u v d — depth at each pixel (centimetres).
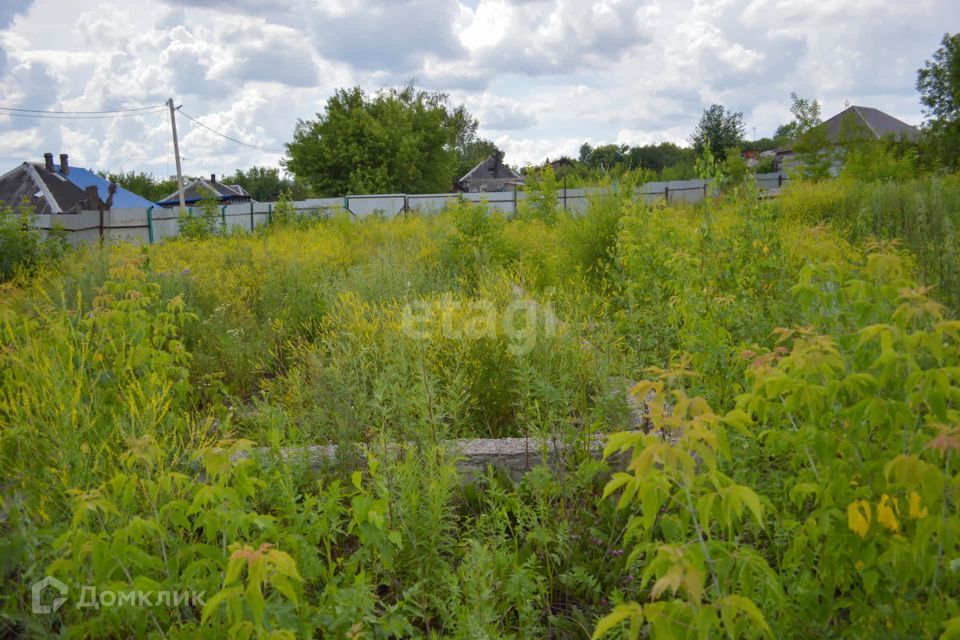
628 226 523
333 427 359
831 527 180
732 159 614
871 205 1027
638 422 349
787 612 185
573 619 249
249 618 181
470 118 8056
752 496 147
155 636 191
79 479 253
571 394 361
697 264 422
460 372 392
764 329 363
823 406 185
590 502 315
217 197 2145
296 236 1461
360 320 503
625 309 478
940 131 2623
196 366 524
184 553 204
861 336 187
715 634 158
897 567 166
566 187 1980
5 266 1052
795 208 1286
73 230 1800
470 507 331
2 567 204
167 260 982
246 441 202
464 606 217
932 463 163
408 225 1529
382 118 4328
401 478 266
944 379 164
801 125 2372
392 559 243
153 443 218
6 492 240
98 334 373
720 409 303
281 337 601
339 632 207
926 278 523
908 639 167
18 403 285
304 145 4228
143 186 6084
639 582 254
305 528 240
